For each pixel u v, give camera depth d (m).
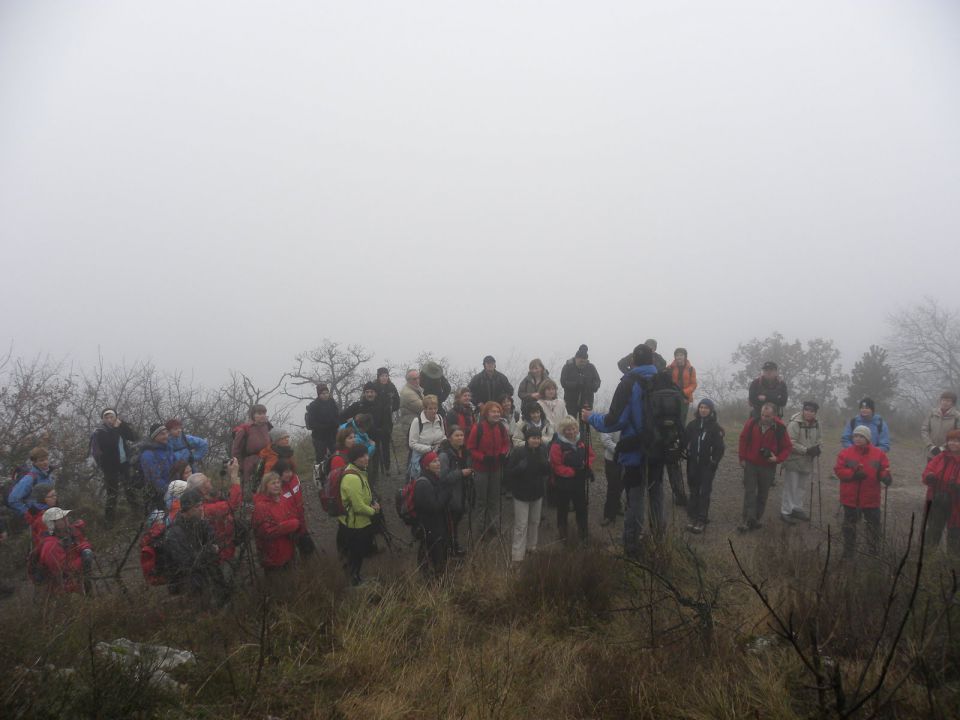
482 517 7.93
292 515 6.41
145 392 12.45
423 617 5.50
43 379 10.46
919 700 3.52
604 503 9.38
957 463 6.82
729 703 3.82
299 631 5.16
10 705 3.46
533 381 10.20
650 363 6.55
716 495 9.52
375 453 9.43
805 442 8.24
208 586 5.74
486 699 4.11
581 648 4.90
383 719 4.01
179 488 6.40
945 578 4.62
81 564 5.91
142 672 3.98
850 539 6.09
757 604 5.13
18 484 7.34
